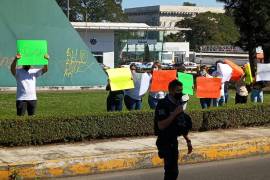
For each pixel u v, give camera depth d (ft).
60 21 102.68
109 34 282.97
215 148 39.32
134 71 49.75
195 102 78.18
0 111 60.54
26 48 40.04
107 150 36.45
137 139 41.50
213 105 55.52
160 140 26.27
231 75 59.26
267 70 58.90
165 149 26.18
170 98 26.08
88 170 33.32
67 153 34.96
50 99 79.05
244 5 144.56
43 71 41.27
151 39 355.15
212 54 375.04
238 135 45.01
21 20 98.73
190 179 31.86
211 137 43.60
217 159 39.37
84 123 39.65
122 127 41.70
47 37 100.68
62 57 101.86
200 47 428.15
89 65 104.78
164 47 369.50
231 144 40.34
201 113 46.88
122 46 341.00
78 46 103.91
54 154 34.50
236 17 148.97
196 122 46.55
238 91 60.13
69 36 103.24
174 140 26.27
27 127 37.17
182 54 376.07
